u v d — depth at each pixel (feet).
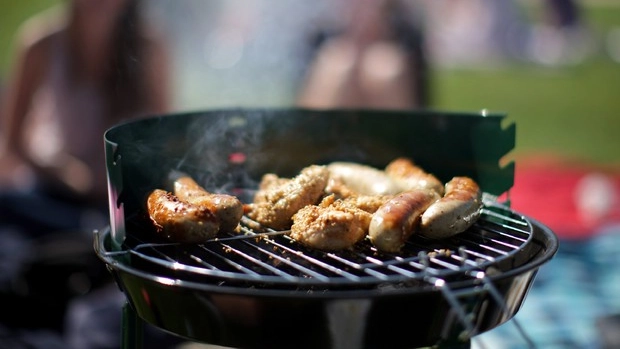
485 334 5.15
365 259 3.67
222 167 4.50
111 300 5.32
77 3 6.84
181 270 3.57
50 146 6.91
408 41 7.56
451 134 4.44
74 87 6.93
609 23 21.63
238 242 3.82
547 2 19.15
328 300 3.24
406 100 7.36
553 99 16.33
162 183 4.21
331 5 8.64
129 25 6.91
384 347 3.35
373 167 4.63
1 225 6.24
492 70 18.74
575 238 6.75
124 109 7.00
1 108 8.54
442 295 3.29
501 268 3.59
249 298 3.26
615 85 17.49
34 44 7.13
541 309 5.43
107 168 3.60
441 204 3.76
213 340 3.38
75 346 5.16
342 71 7.54
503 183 4.26
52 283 5.50
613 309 5.40
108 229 3.83
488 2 18.89
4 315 5.47
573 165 9.84
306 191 3.90
